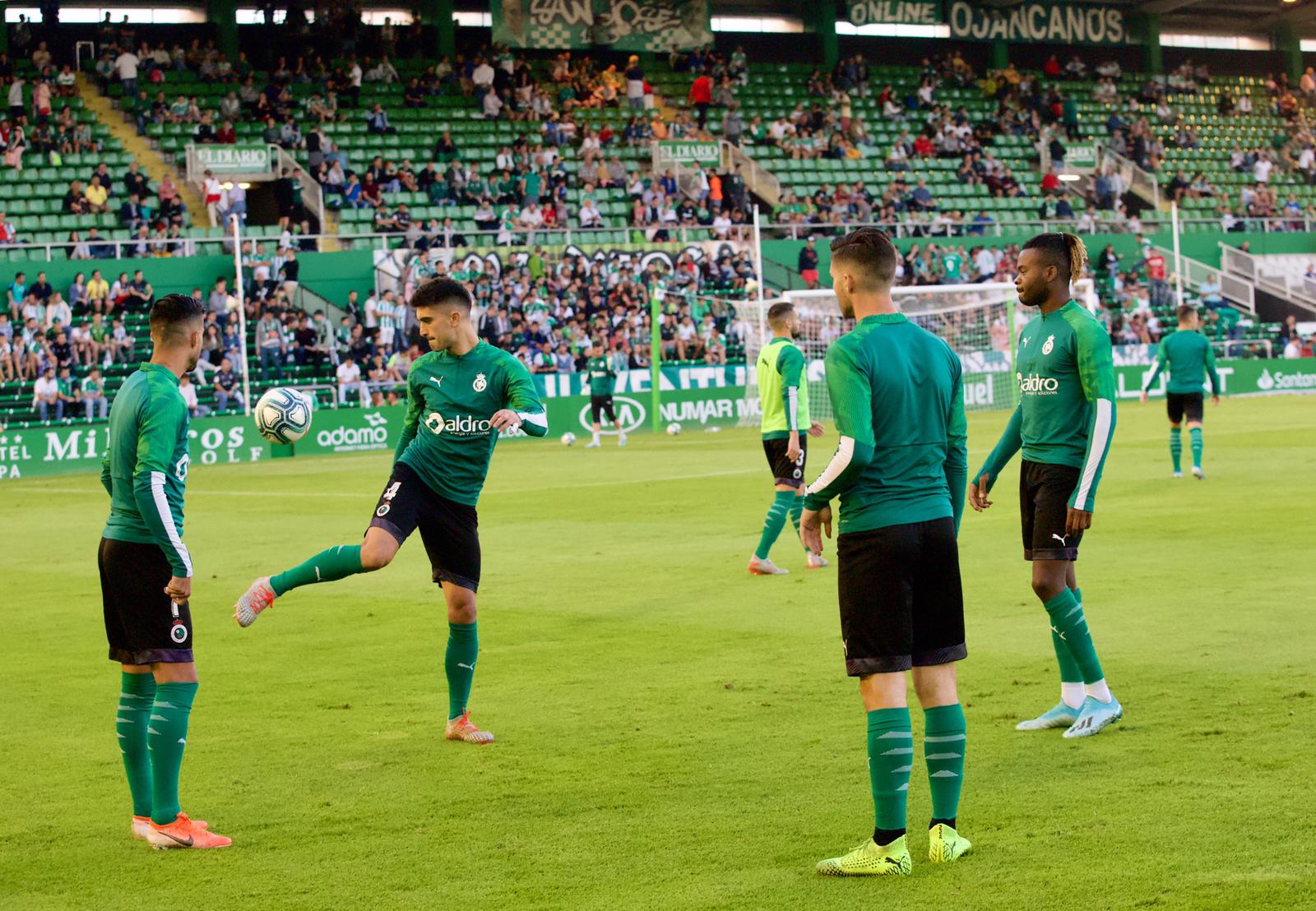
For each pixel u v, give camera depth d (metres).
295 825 6.08
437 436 7.40
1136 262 48.00
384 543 7.02
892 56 54.94
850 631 5.33
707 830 5.78
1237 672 8.21
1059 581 7.22
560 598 12.02
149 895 5.28
